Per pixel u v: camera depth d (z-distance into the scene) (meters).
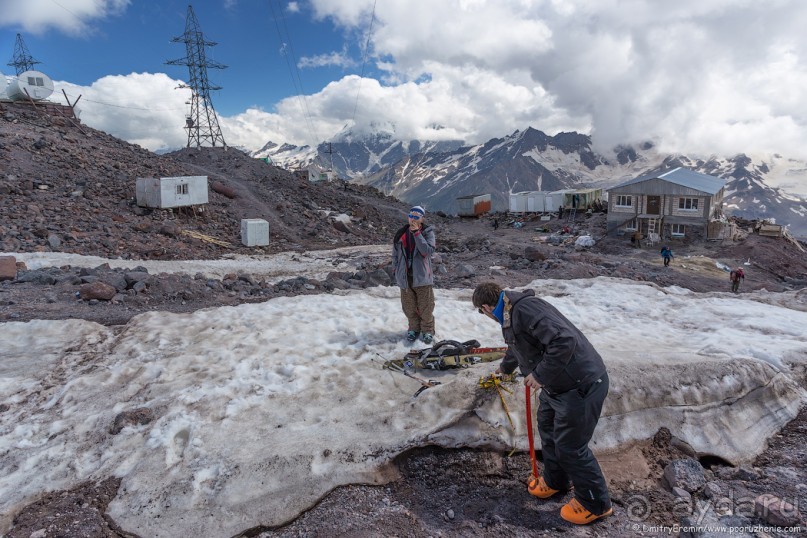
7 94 49.28
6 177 31.72
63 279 12.41
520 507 4.44
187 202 36.22
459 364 6.50
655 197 52.41
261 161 75.69
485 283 4.30
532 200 78.50
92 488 4.54
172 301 10.93
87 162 39.84
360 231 49.25
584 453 4.03
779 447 5.41
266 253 32.56
